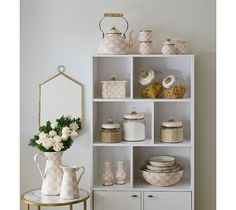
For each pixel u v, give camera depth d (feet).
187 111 12.61
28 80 12.79
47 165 11.43
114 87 11.98
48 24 12.71
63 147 11.33
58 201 10.84
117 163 12.30
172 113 12.66
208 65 12.49
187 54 11.87
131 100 11.75
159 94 12.26
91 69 11.78
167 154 12.71
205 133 12.57
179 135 11.93
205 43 12.48
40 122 12.80
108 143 11.88
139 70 12.63
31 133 12.85
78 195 11.18
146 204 11.76
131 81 11.75
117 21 12.57
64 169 11.06
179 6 12.48
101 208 11.84
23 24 12.73
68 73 12.73
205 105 12.55
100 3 12.60
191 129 11.76
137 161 12.75
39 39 12.73
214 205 12.66
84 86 12.72
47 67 12.76
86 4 12.63
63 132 11.33
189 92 12.54
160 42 12.53
